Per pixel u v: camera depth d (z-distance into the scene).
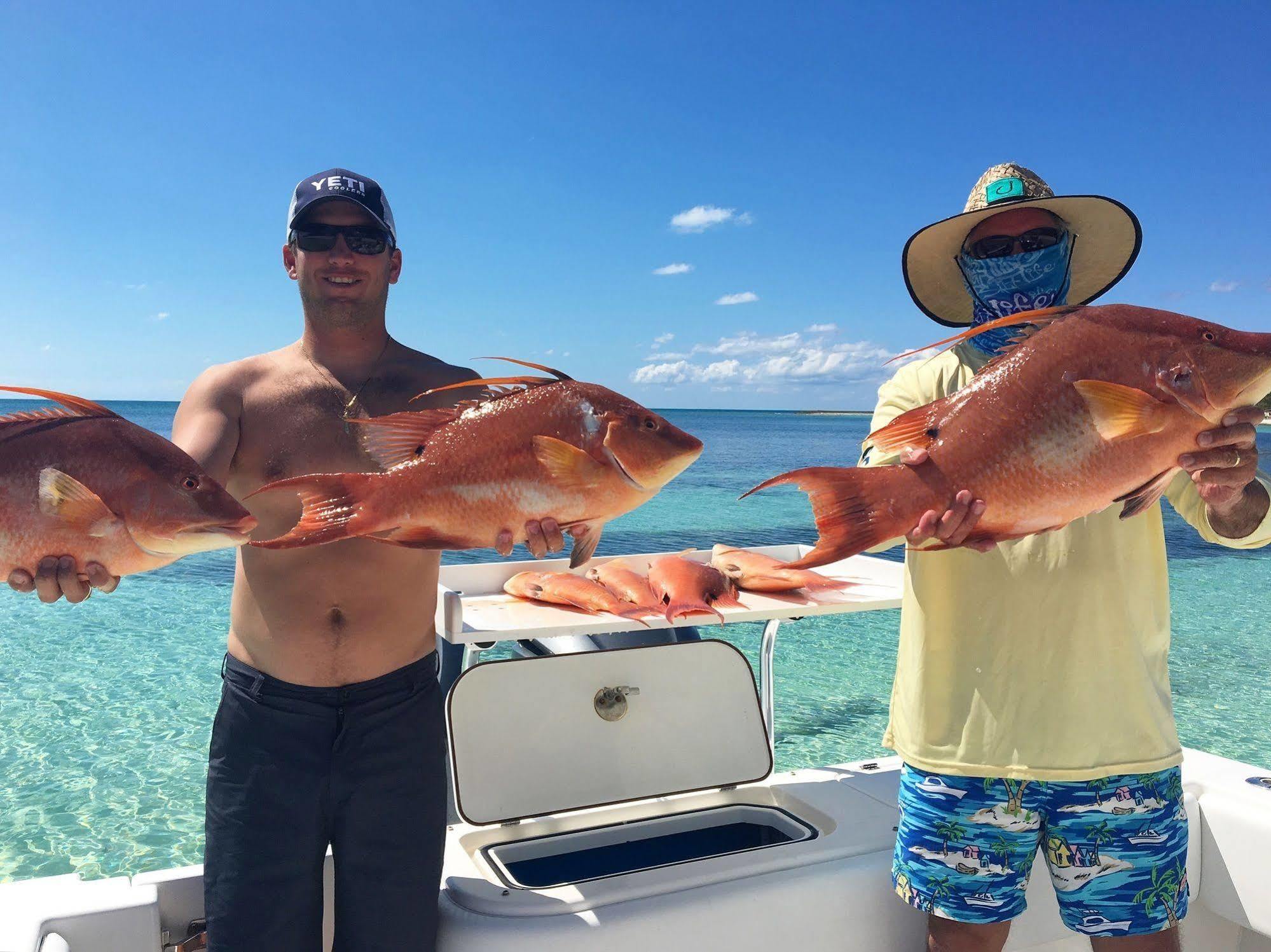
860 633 11.78
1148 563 2.28
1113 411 1.74
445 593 2.78
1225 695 9.55
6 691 9.25
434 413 2.01
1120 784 2.19
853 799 3.05
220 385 2.36
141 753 7.69
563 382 2.01
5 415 1.84
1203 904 3.00
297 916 2.19
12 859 5.84
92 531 1.81
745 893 2.42
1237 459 1.78
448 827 2.86
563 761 3.01
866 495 1.83
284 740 2.20
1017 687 2.23
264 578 2.27
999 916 2.26
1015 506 1.81
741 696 3.30
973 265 2.46
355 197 2.34
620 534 23.20
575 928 2.25
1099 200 2.34
